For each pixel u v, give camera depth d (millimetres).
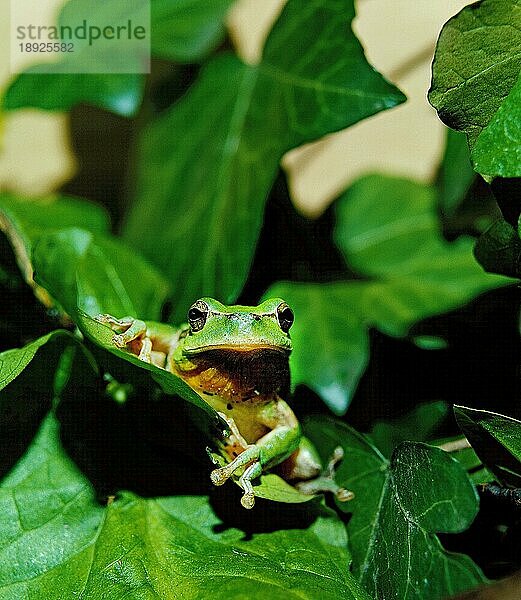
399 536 189
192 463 199
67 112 281
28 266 217
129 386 202
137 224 242
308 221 256
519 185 180
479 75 181
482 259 189
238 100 230
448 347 226
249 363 195
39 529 191
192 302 219
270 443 193
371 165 274
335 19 215
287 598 176
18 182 283
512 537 188
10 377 187
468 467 195
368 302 236
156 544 188
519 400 217
